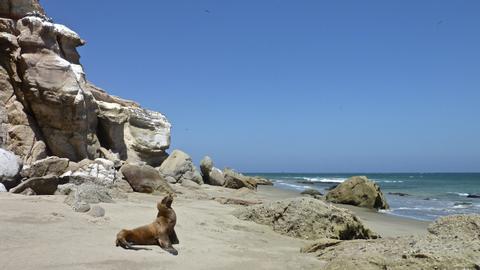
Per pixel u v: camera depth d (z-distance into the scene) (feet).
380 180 264.31
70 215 32.63
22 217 30.40
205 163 93.91
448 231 31.09
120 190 57.11
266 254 28.63
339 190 83.20
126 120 85.40
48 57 65.72
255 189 104.17
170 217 28.48
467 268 21.86
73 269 20.92
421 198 105.91
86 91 72.74
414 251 23.59
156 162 91.66
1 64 66.13
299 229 38.37
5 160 50.06
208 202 56.54
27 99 65.00
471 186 171.01
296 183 184.14
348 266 23.61
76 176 54.08
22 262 21.26
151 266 22.68
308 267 25.53
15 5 68.59
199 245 29.12
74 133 67.05
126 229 28.30
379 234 44.32
